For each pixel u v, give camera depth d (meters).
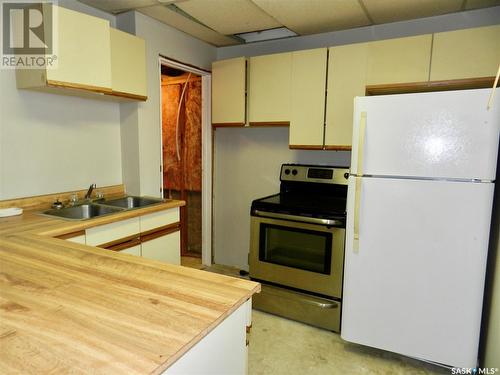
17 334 0.77
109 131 2.69
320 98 2.67
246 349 1.06
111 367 0.67
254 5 2.37
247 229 3.50
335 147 2.66
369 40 2.80
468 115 1.76
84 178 2.53
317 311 2.43
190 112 3.74
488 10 2.41
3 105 2.03
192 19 2.66
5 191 2.08
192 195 3.90
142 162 2.71
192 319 0.85
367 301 2.07
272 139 3.28
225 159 3.54
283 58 2.80
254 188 3.41
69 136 2.41
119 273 1.12
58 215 2.19
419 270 1.93
